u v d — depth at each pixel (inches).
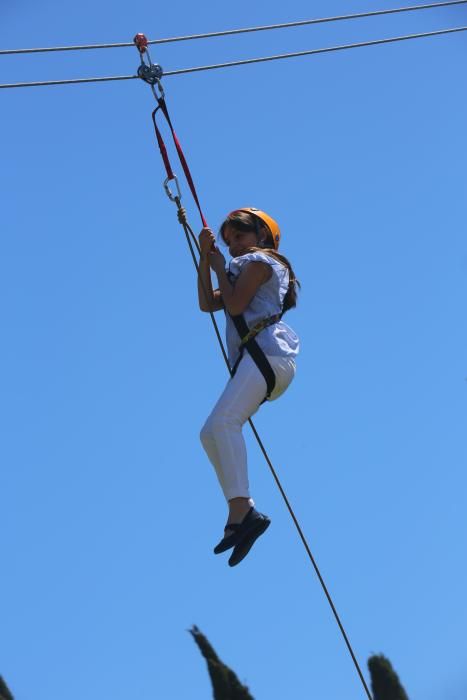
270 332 756.6
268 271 762.2
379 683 1549.0
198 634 1707.7
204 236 781.3
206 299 788.0
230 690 1625.2
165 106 864.3
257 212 799.7
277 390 759.7
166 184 821.9
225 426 739.4
